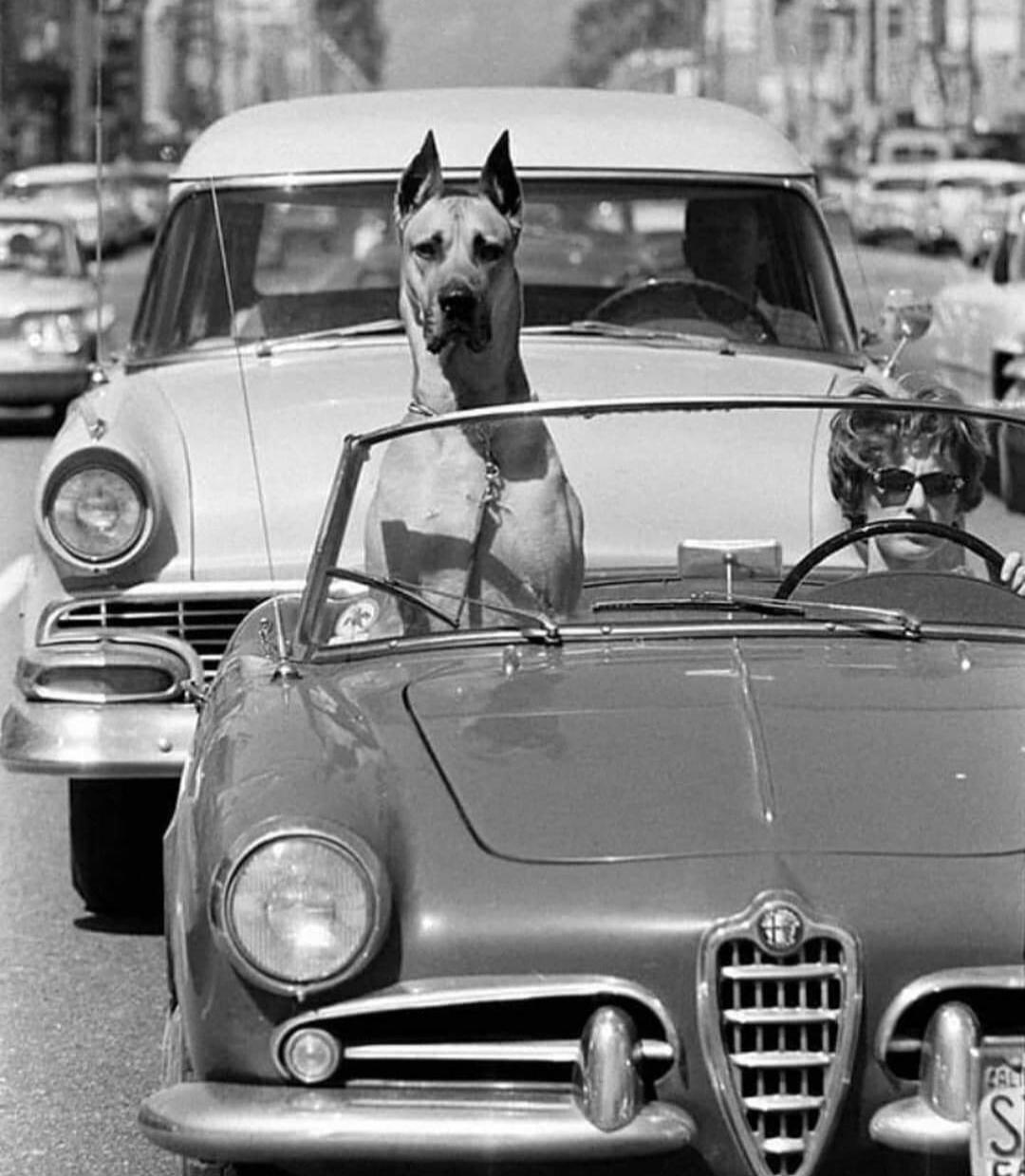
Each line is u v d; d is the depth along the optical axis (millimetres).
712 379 10695
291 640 7145
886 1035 5492
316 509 9977
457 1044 5609
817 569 7566
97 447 9898
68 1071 8570
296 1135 5504
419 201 8539
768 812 5781
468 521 7492
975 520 7480
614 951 5527
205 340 11820
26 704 9758
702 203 12016
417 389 8508
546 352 11125
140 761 9562
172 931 6164
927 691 6418
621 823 5781
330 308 11695
